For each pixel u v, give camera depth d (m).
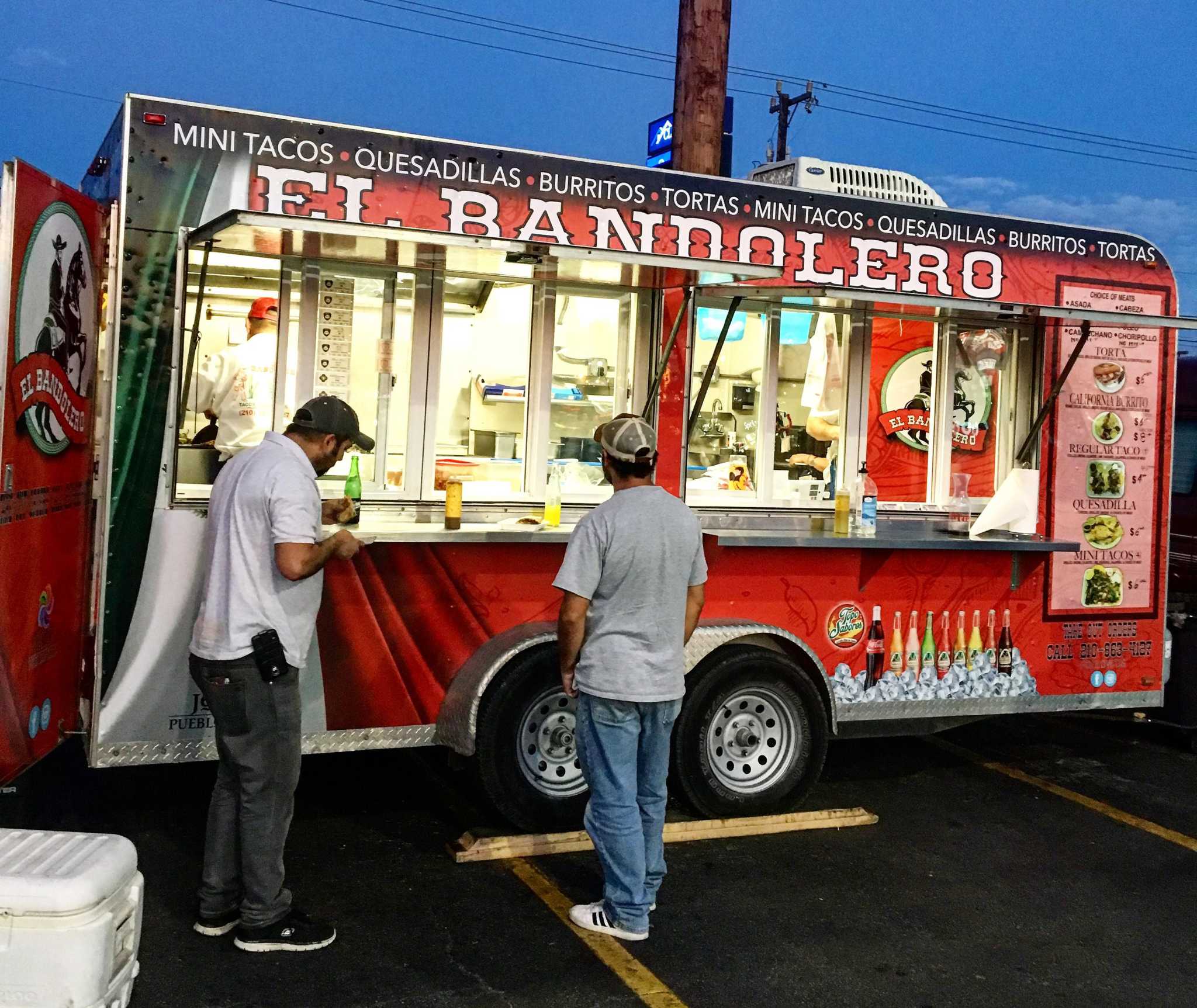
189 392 4.63
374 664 4.43
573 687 3.78
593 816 3.75
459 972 3.49
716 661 4.74
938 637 5.34
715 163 6.97
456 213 4.73
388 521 4.87
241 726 3.44
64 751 5.36
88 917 2.69
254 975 3.41
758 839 4.71
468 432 5.18
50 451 3.82
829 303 5.46
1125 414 5.86
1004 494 5.51
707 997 3.42
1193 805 5.41
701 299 5.53
